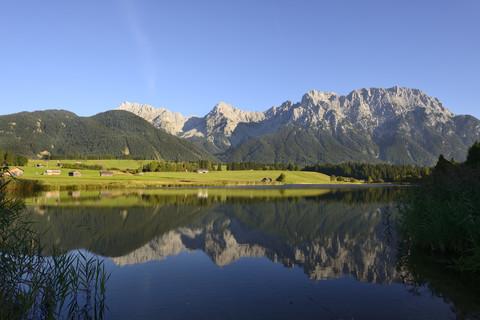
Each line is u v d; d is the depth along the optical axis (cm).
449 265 1645
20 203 1358
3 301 1010
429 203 1986
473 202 1659
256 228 3053
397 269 1623
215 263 1762
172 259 1850
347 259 1870
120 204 5022
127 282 1403
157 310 1090
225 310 1097
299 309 1109
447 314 1066
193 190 9712
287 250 2130
